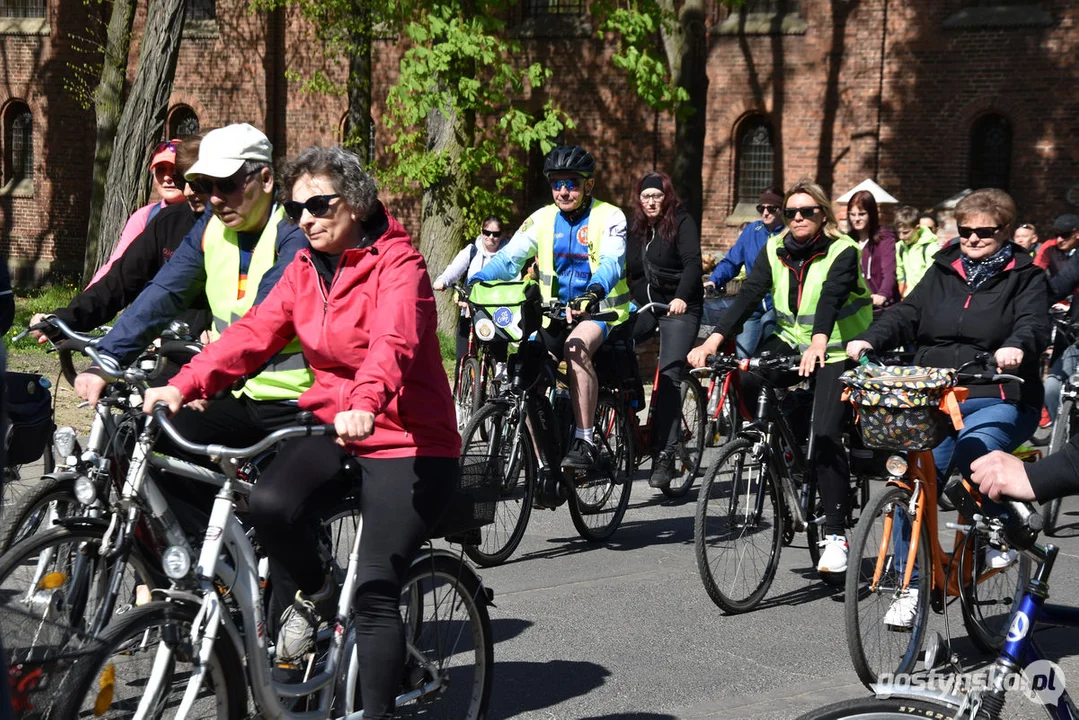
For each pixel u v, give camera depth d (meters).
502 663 5.82
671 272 9.69
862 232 12.13
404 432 4.07
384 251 4.09
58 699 3.17
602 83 27.20
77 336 4.70
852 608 5.45
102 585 3.99
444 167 20.50
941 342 6.30
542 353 7.64
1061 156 23.66
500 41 18.52
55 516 4.64
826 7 25.48
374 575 3.99
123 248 6.31
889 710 2.97
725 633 6.41
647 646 6.15
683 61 21.55
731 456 6.72
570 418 7.98
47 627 3.25
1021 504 2.99
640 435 9.12
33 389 5.51
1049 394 10.71
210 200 4.69
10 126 32.50
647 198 9.69
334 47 25.92
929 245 14.53
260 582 4.21
